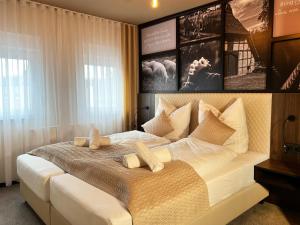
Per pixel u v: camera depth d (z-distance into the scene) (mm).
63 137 3789
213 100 3354
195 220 1835
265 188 2623
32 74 3441
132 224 1463
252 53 3041
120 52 4441
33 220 2434
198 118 3385
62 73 3750
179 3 3494
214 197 2045
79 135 3957
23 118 3402
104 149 2605
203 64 3619
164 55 4219
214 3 3416
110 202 1585
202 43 3617
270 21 2846
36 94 3486
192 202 1805
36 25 3428
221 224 2096
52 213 2027
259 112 2889
